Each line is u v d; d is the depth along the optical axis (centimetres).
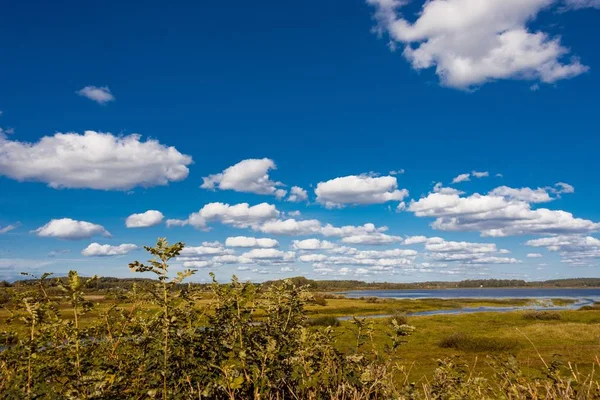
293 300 333
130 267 246
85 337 273
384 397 302
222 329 292
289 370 298
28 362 251
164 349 250
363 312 6119
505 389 310
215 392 272
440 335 3272
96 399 233
